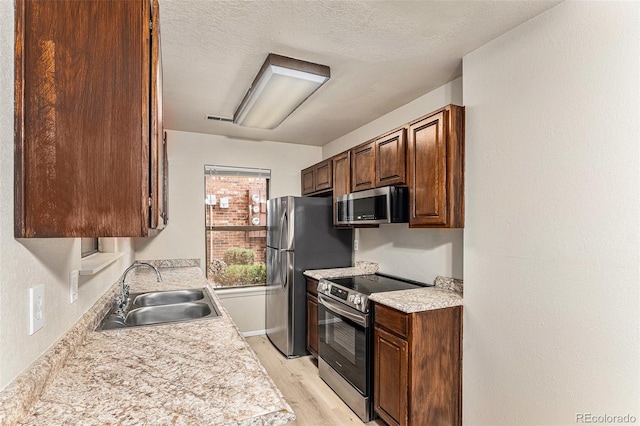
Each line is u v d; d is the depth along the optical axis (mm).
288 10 1603
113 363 1139
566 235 1513
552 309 1562
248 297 4039
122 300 1882
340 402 2590
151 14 1031
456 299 2078
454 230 2436
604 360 1370
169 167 3699
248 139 4082
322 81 2191
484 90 1922
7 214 849
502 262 1800
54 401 895
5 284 831
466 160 2025
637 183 1287
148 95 993
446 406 2031
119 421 806
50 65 932
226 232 4012
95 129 957
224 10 1598
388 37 1846
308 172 4020
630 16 1311
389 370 2131
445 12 1619
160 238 3668
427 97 2664
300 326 3469
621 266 1326
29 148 911
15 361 871
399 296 2201
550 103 1585
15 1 907
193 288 2430
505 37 1803
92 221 948
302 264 3479
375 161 2717
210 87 2506
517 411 1705
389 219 2330
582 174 1457
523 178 1701
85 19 957
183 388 970
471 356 1986
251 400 909
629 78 1312
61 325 1212
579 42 1472
